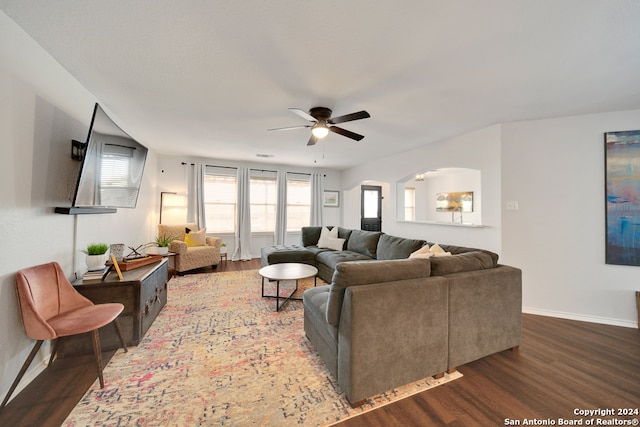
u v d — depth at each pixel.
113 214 3.02
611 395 1.61
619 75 2.00
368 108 2.68
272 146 4.44
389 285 1.61
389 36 1.58
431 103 2.55
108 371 1.81
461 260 1.98
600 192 2.72
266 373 1.82
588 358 2.02
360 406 1.52
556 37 1.56
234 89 2.32
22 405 1.49
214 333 2.39
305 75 2.05
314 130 2.66
